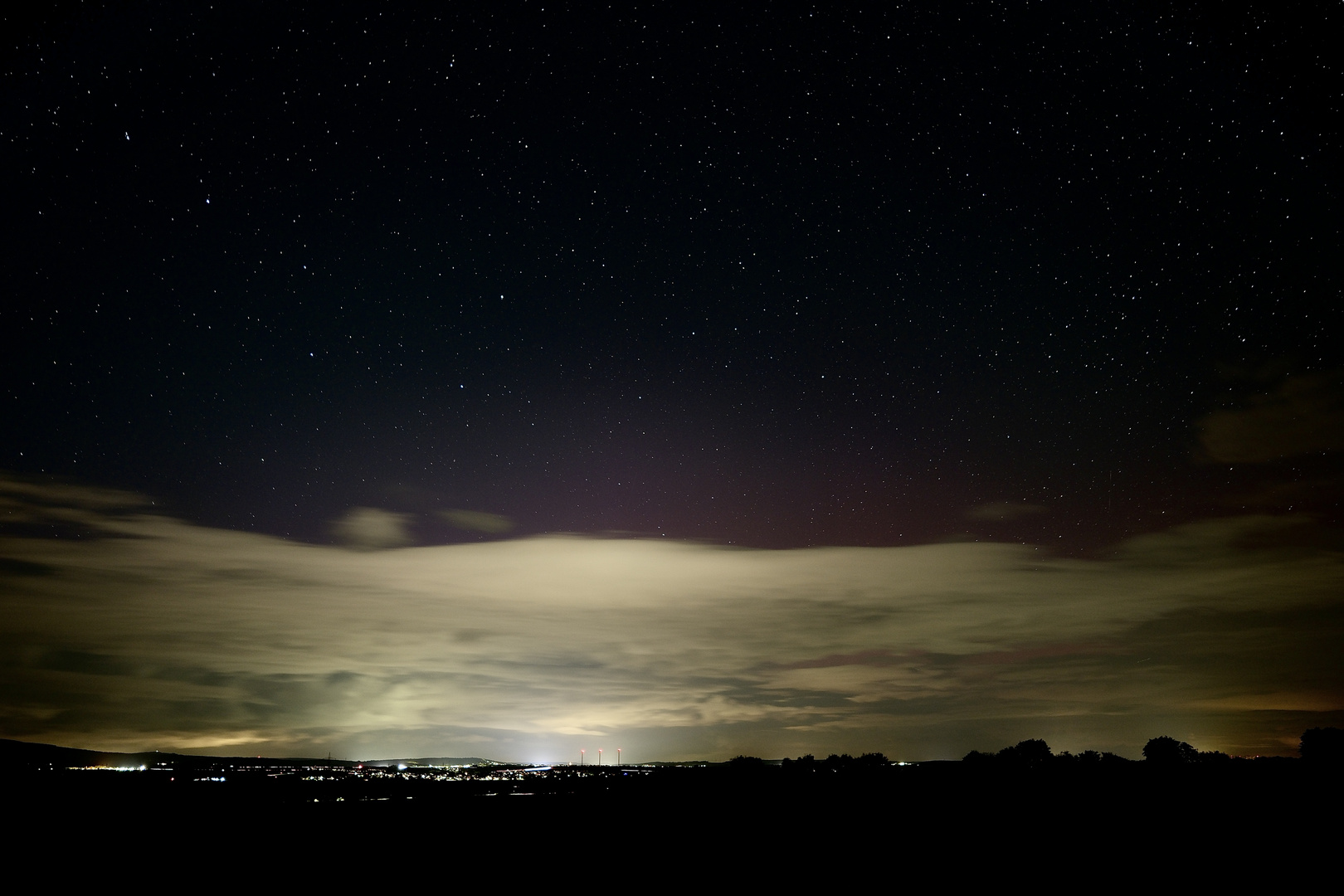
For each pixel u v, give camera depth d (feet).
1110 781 92.07
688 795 110.63
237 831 81.71
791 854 62.95
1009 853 59.31
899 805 88.17
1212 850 56.29
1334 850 54.39
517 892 52.03
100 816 95.66
